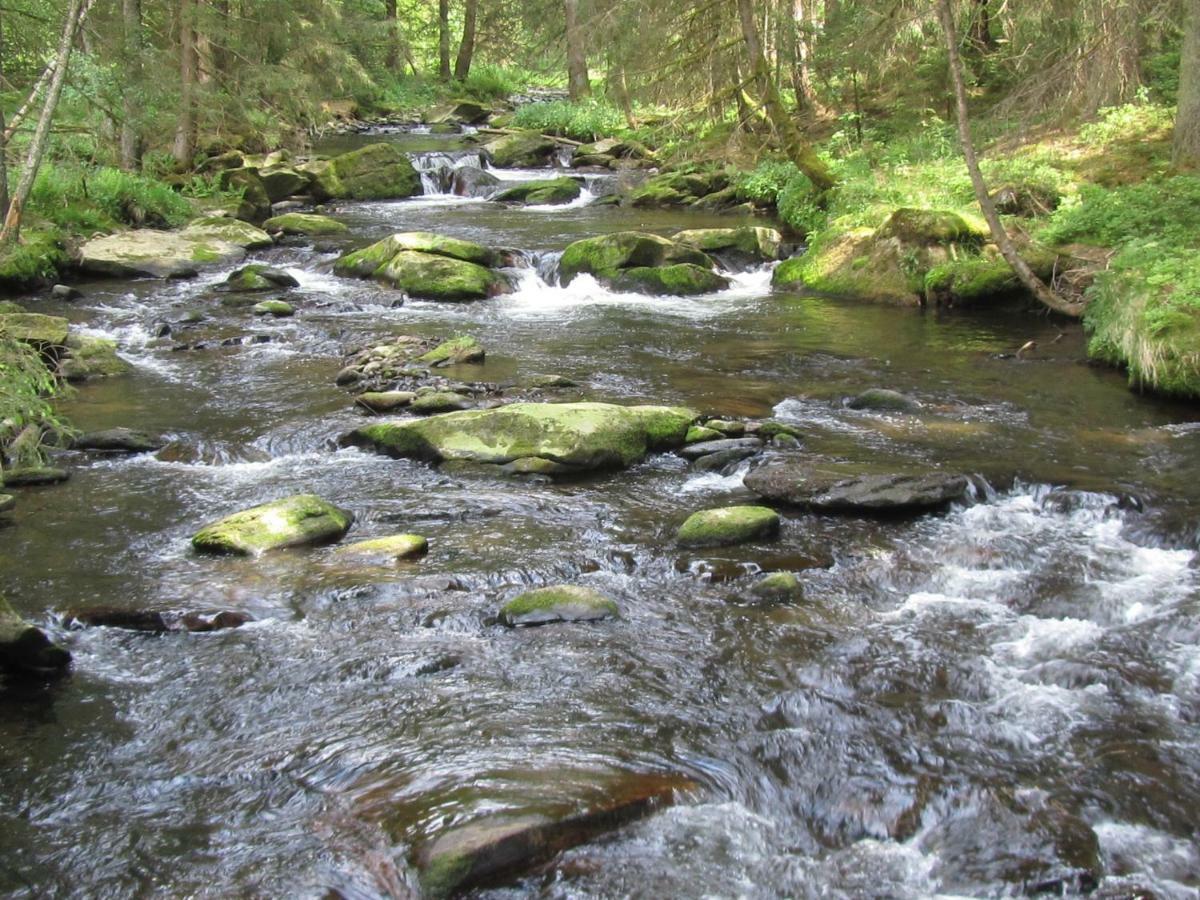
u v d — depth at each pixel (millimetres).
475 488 8797
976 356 12836
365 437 9867
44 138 11406
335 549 7578
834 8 24188
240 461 9594
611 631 6457
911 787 5020
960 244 16047
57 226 18469
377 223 22156
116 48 20375
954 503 8328
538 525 8039
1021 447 9586
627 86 22688
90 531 8016
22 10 17000
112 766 5219
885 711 5621
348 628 6516
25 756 5301
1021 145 19250
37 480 8992
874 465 8977
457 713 5609
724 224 21797
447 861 4348
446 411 10656
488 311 15594
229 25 25438
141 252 17953
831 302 16203
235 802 4938
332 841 4629
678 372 12234
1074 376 11922
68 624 6555
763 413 10656
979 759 5234
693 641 6340
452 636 6422
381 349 13016
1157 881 4465
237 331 14203
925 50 23000
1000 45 23391
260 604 6789
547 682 5910
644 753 5234
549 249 18812
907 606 6785
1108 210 15500
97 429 10344
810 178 21062
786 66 27250
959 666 6059
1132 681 5891
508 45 47750
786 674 5980
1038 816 4812
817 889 4457
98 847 4652
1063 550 7539
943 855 4637
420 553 7512
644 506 8383
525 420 9383
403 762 5156
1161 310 11328
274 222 21078
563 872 4461
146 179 21734
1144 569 7254
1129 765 5180
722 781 5043
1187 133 17094
